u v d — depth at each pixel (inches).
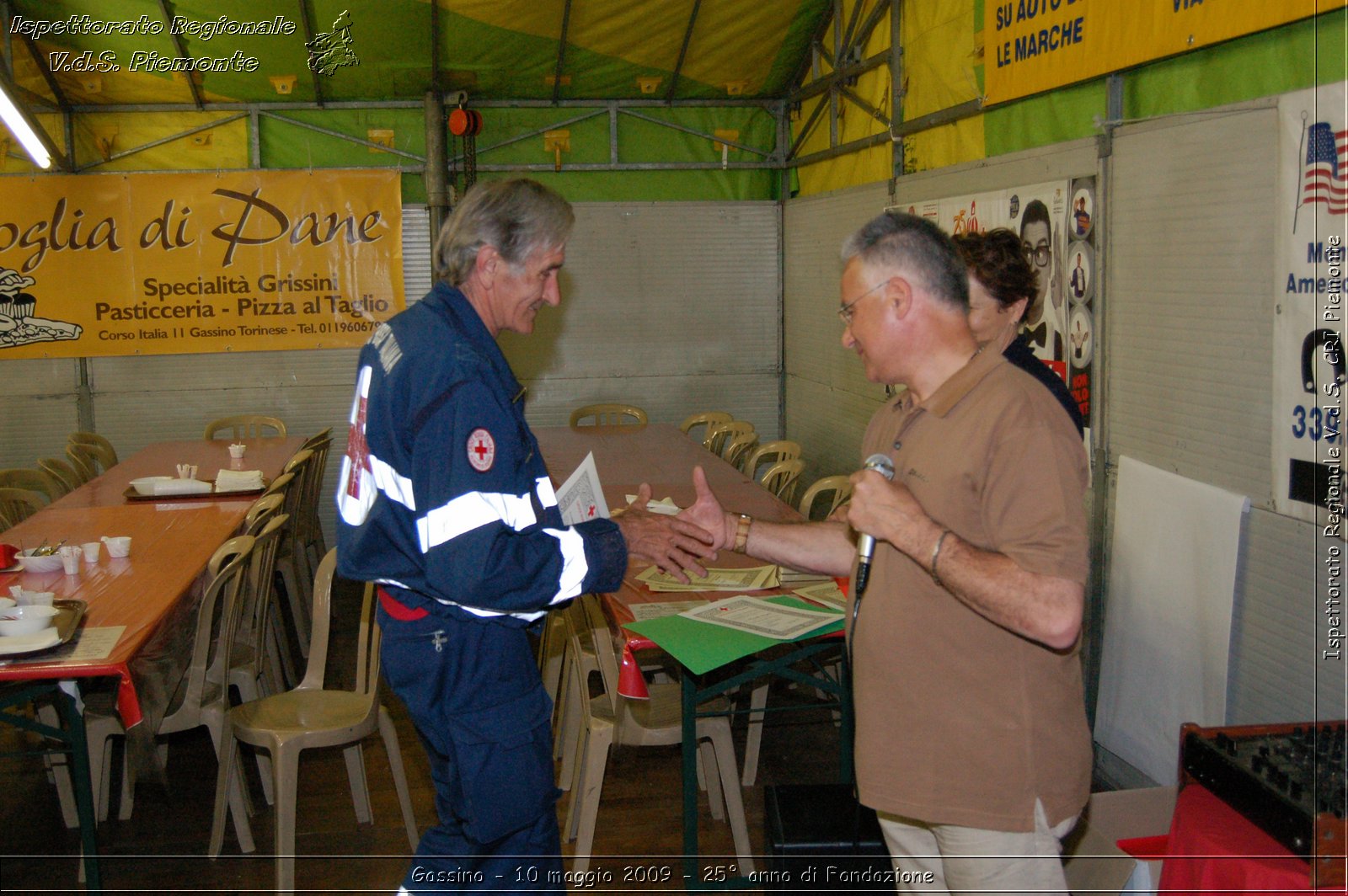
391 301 263.7
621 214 273.3
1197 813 74.5
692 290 278.4
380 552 69.8
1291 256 98.1
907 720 62.6
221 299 257.8
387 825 129.4
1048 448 58.1
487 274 72.1
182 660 124.8
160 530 153.3
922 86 186.7
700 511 79.0
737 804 112.8
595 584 70.6
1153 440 121.6
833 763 144.4
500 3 216.5
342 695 120.2
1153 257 120.0
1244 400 105.6
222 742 120.3
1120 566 126.9
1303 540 97.8
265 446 233.0
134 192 251.1
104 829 131.2
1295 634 99.0
